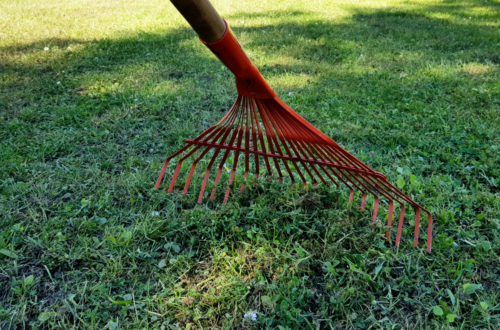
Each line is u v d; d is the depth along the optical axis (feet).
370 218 8.25
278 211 8.51
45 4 34.37
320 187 8.91
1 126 12.20
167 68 16.89
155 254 7.61
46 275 7.23
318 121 12.26
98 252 7.55
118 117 12.68
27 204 8.84
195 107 13.51
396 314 6.49
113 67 17.15
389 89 14.47
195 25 5.22
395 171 9.89
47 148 11.02
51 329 6.31
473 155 10.48
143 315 6.52
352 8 30.40
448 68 16.43
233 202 8.77
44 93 14.62
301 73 16.24
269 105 6.58
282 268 7.25
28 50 19.79
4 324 6.30
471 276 7.02
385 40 20.86
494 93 13.83
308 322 6.23
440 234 7.84
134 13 29.32
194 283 7.10
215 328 6.32
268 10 29.55
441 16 27.27
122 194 9.27
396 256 7.32
